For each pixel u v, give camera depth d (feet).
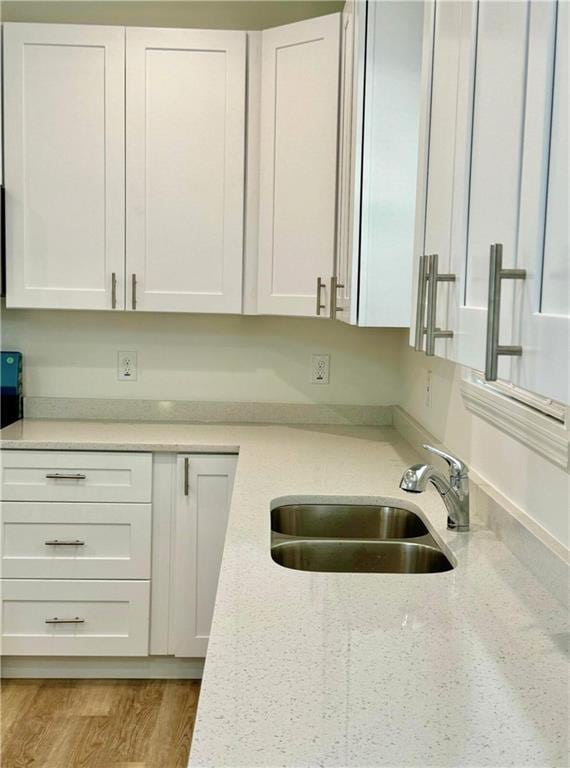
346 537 8.11
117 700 10.30
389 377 12.44
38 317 12.16
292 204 10.64
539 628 4.88
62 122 10.93
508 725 3.74
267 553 6.23
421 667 4.32
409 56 8.68
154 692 10.55
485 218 3.72
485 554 6.25
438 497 8.11
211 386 12.37
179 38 10.89
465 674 4.25
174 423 12.08
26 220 11.02
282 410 12.35
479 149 3.87
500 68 3.55
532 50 3.11
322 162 10.29
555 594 5.37
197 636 10.75
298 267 10.64
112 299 11.12
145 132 10.96
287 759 3.41
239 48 10.90
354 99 8.86
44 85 10.89
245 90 11.00
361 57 8.65
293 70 10.53
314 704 3.89
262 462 9.63
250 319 12.32
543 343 2.87
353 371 12.43
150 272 11.12
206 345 12.32
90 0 11.88
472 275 3.91
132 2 11.91
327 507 8.12
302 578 5.70
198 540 10.66
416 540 7.00
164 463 10.57
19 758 8.91
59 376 12.24
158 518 10.62
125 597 10.62
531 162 3.08
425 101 5.23
